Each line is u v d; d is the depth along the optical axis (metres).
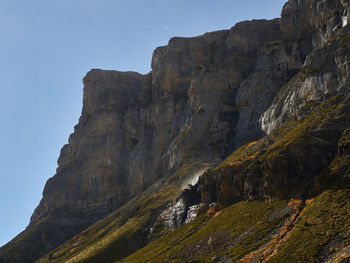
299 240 94.62
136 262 142.38
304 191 119.56
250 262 96.88
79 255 191.25
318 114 152.88
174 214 182.25
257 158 146.00
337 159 119.62
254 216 122.88
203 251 120.50
